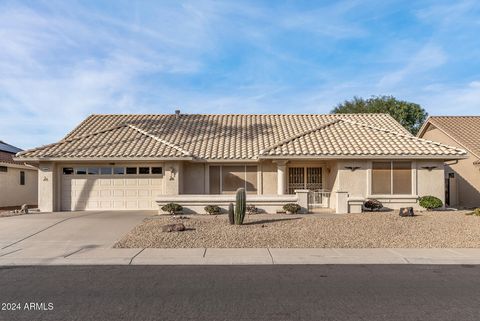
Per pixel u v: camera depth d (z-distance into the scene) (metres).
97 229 14.54
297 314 6.30
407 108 46.41
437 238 12.73
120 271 9.23
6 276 8.73
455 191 26.70
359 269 9.44
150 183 21.41
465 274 8.95
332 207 21.67
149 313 6.33
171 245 11.89
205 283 8.13
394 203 20.86
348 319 6.09
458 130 27.84
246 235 12.95
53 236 13.41
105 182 21.34
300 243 12.12
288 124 26.36
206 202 19.12
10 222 16.03
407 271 9.24
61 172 21.22
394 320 6.06
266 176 22.45
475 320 6.07
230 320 6.03
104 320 6.04
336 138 22.22
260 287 7.83
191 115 28.22
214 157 21.41
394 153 20.34
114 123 25.94
